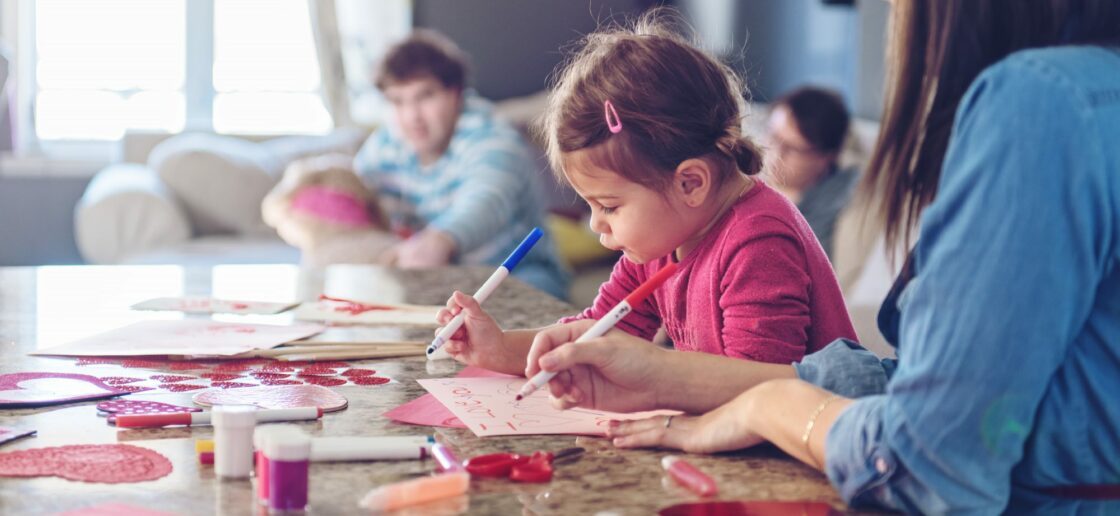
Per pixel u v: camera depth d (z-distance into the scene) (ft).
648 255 3.56
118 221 13.24
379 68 10.30
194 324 4.57
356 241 9.66
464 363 3.96
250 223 14.12
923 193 2.63
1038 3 2.45
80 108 16.97
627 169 3.36
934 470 2.24
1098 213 2.22
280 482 2.31
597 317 4.30
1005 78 2.27
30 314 4.87
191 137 14.96
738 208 3.61
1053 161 2.19
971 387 2.17
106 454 2.70
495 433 2.99
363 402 3.35
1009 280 2.16
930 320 2.23
